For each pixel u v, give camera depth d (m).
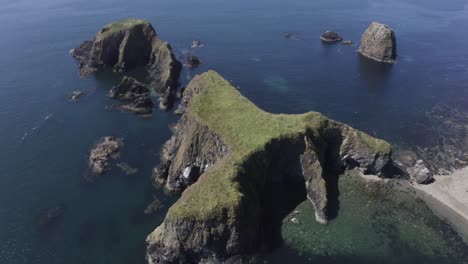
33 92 123.56
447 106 117.25
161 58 136.38
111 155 92.50
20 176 86.94
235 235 65.38
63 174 87.31
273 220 73.75
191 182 82.81
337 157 88.00
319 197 76.69
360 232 71.31
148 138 99.38
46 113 111.44
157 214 76.25
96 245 69.50
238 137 80.69
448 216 75.25
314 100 119.00
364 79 133.25
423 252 67.75
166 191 82.31
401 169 88.62
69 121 107.44
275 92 123.12
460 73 138.75
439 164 91.50
